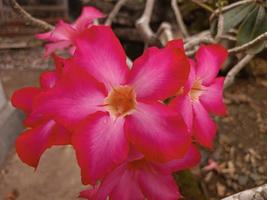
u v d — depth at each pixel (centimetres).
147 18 39
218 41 28
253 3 28
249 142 47
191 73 15
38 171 44
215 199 41
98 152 12
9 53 78
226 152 46
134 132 12
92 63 13
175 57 12
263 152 46
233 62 55
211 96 17
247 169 44
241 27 28
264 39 22
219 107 17
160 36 39
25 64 75
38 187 43
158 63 13
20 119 53
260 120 51
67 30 18
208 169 44
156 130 12
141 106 13
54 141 13
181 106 14
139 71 13
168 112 12
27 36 82
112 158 12
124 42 69
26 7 83
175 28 61
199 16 56
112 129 13
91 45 13
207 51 16
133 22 66
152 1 40
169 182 15
